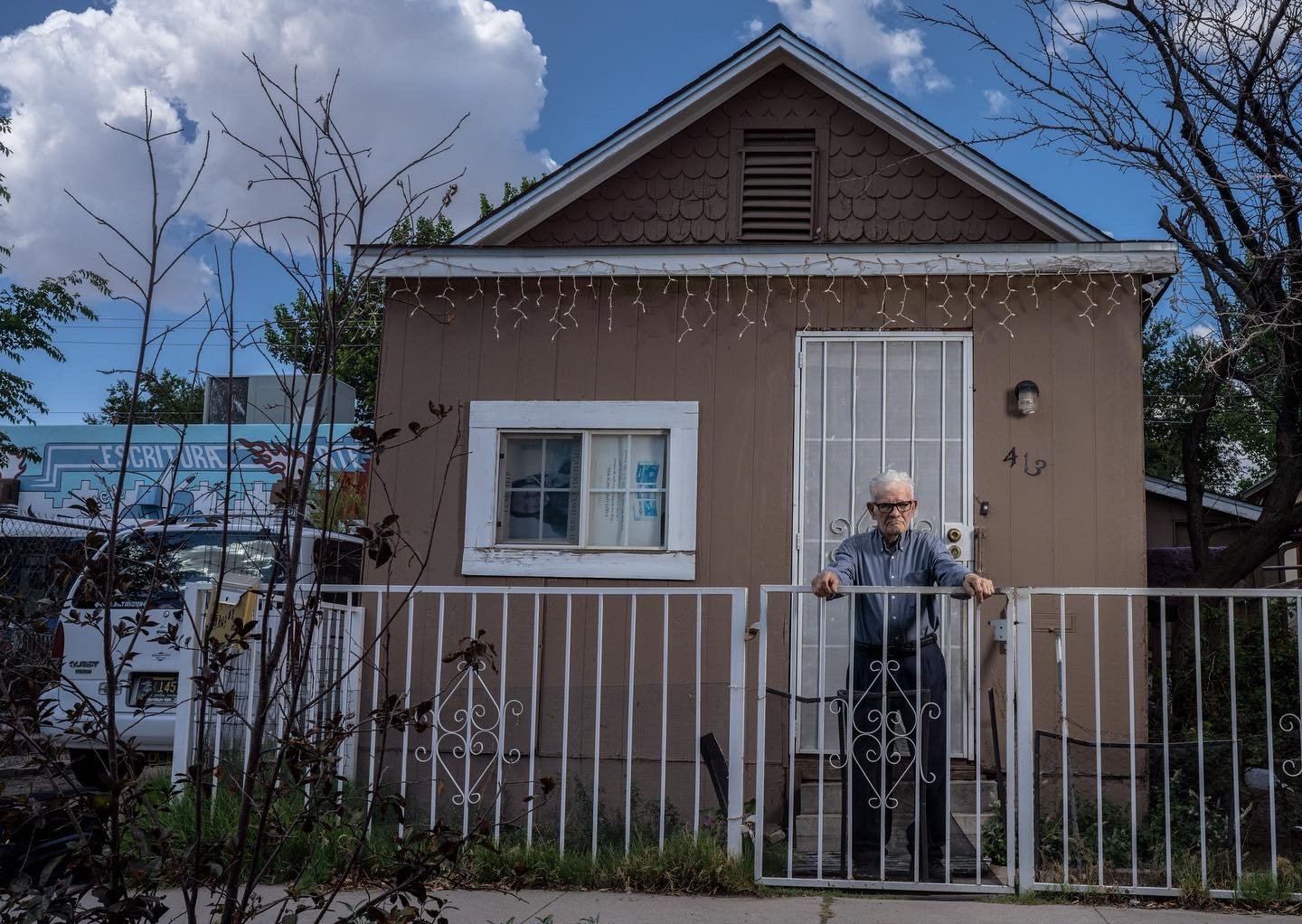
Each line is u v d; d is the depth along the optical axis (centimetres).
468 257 768
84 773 447
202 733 445
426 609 745
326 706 588
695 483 749
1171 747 519
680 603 736
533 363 771
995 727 619
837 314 754
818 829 536
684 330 764
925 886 521
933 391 743
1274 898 498
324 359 342
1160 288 752
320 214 344
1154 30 830
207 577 780
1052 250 725
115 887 310
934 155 872
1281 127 816
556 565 747
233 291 344
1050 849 580
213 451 1719
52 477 1797
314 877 502
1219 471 1630
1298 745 618
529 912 486
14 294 1659
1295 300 778
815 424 750
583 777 707
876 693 532
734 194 895
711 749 622
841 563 559
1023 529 719
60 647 759
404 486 765
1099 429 722
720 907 499
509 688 725
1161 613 521
